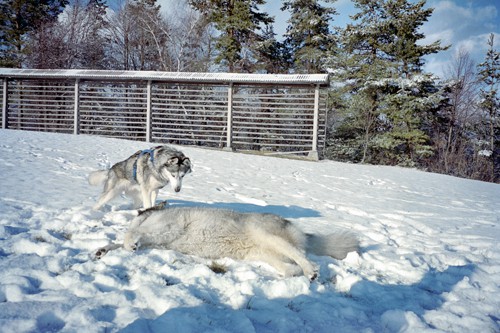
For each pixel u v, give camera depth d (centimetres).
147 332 267
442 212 945
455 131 3575
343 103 3278
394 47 3158
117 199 754
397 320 305
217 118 2533
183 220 452
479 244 612
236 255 452
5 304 282
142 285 337
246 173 1361
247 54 3569
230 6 3394
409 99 2989
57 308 284
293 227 453
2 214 540
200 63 3619
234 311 308
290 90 2514
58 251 426
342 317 316
